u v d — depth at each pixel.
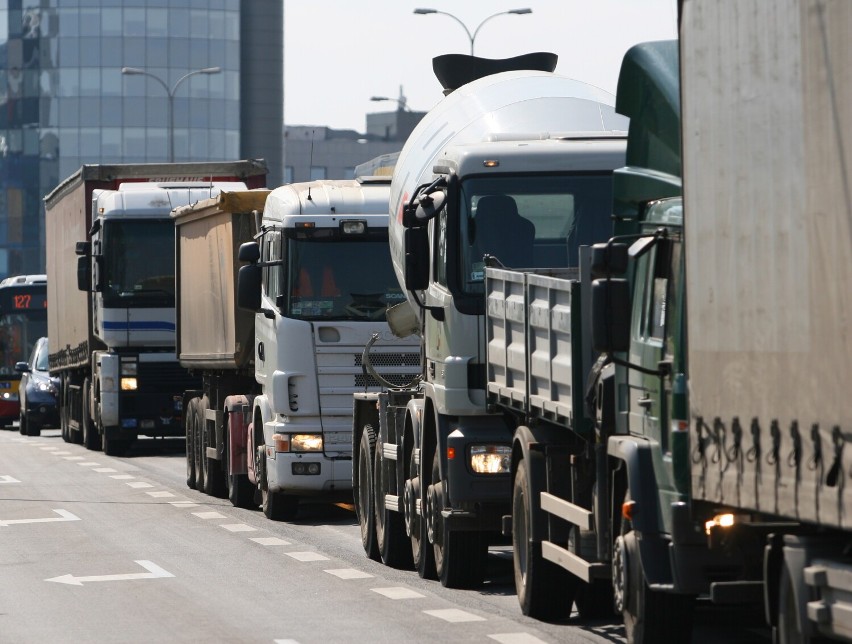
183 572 42.41
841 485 19.94
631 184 29.47
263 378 57.66
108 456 91.50
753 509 22.59
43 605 36.69
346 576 41.56
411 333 47.78
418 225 39.09
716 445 23.94
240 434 61.84
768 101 22.11
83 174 92.62
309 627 32.94
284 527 54.44
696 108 24.72
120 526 54.53
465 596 37.66
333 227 54.94
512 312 34.62
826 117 20.39
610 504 29.27
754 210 22.58
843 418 19.89
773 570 22.89
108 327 85.75
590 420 29.89
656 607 27.23
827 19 20.34
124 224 85.62
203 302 68.12
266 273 57.44
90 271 89.56
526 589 33.66
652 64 29.14
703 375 24.44
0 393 128.00
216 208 64.12
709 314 24.23
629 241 29.22
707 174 24.31
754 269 22.59
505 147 38.47
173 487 71.31
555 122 41.41
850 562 20.92
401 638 31.36
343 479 54.75
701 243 24.58
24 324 127.88
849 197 19.75
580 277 30.27
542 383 32.34
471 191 38.34
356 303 54.97
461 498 37.59
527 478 33.25
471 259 38.19
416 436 41.31
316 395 54.75
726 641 31.31
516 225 38.19
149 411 86.38
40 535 51.78
